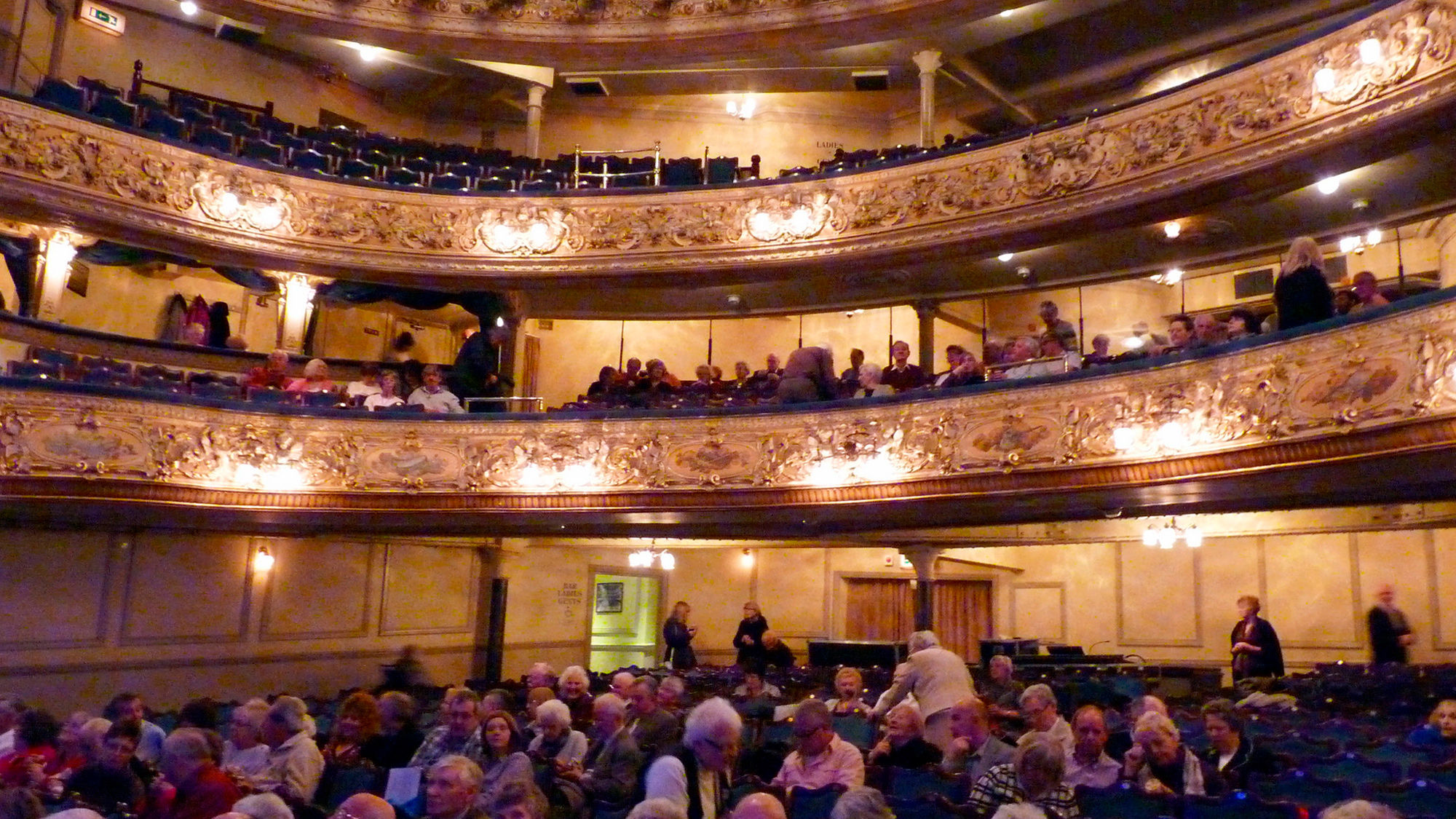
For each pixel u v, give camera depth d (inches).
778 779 226.5
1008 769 204.8
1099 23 607.8
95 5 623.8
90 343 518.6
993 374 433.7
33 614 456.8
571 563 673.6
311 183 573.0
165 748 199.3
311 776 237.5
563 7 661.9
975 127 706.2
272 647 542.3
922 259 523.5
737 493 450.0
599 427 470.6
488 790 220.5
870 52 629.0
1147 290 640.4
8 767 209.8
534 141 678.5
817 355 463.8
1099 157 471.2
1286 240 480.4
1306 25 574.9
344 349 675.4
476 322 708.7
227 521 481.4
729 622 691.4
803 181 550.3
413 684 508.4
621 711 238.7
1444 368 277.4
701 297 613.0
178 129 554.6
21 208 498.3
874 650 524.1
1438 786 200.1
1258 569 586.9
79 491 421.4
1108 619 623.2
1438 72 363.6
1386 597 502.9
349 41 657.0
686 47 650.2
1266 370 325.1
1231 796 190.1
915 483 412.2
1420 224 534.9
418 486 473.7
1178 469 346.3
